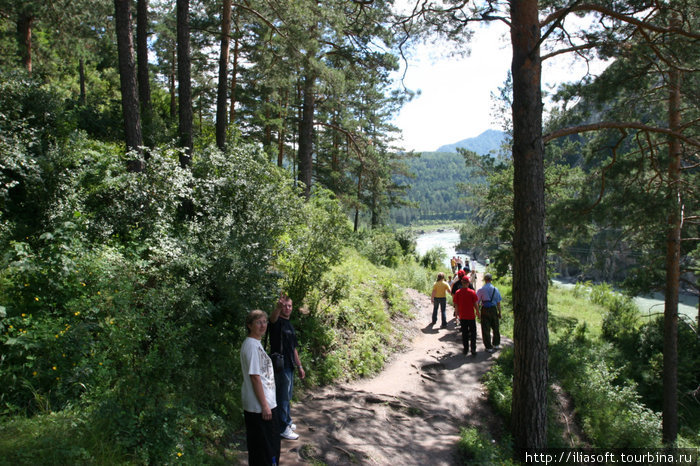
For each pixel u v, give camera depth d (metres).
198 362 6.28
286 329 5.90
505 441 7.16
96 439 4.13
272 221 8.77
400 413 7.63
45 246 6.71
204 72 25.16
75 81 30.38
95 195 8.23
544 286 7.13
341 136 26.66
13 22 20.11
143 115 14.32
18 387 4.64
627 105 11.77
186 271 7.04
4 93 9.48
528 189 7.06
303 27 13.71
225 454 5.13
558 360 11.07
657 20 8.33
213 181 8.96
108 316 5.64
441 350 11.28
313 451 5.66
